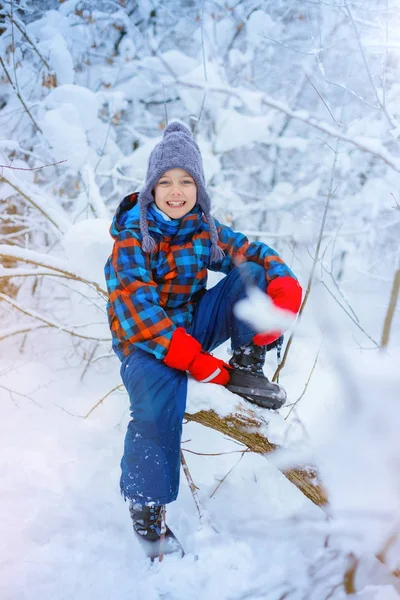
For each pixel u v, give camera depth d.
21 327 3.38
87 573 1.83
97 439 2.70
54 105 3.74
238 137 3.87
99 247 2.75
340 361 1.70
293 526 1.85
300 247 2.42
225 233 2.08
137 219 1.92
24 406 3.08
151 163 1.92
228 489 2.29
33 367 3.59
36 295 4.18
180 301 1.98
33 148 4.16
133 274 1.84
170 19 4.62
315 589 1.69
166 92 4.47
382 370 1.68
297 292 1.86
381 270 4.04
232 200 4.21
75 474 2.42
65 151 3.54
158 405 1.76
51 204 3.64
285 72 4.31
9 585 1.77
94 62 4.48
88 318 3.59
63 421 2.89
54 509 2.15
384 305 3.49
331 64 4.02
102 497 2.25
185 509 2.18
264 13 4.23
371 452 1.61
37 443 2.67
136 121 4.55
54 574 1.82
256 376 1.84
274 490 2.27
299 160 4.48
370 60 3.68
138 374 1.79
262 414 1.80
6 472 2.42
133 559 1.90
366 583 1.67
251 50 4.30
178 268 1.94
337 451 1.66
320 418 1.97
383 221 4.06
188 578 1.79
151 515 1.81
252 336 1.85
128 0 4.57
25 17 4.40
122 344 1.91
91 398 3.18
